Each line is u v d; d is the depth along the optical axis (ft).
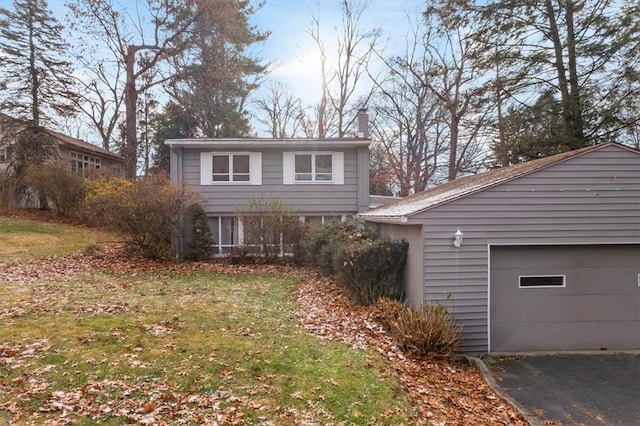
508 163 53.88
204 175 48.60
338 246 31.24
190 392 14.15
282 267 43.29
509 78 50.60
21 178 63.36
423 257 24.27
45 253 40.14
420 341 20.72
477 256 24.39
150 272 36.86
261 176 49.08
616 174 24.38
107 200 40.34
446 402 16.17
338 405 14.28
